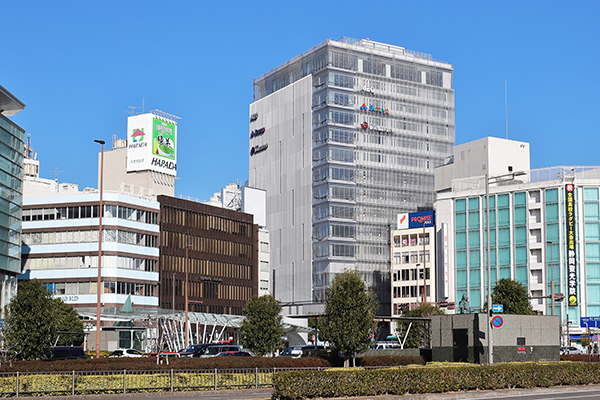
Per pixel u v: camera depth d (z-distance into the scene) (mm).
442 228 151125
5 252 84312
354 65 181500
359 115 180375
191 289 131125
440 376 40969
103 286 114500
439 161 188375
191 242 132250
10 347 51188
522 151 160750
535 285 138375
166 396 42906
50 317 55312
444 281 149250
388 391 38781
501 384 43562
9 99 83688
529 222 140750
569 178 138375
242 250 145625
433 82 190500
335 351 63781
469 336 55500
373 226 178875
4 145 83812
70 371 42438
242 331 80500
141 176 157500
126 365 47531
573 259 134500
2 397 39125
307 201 181000
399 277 164375
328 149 176375
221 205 177750
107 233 115875
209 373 47531
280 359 58375
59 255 116938
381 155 181875
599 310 133750
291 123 188625
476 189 148875
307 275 179000
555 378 46250
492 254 144500
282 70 194625
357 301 61844
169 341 101188
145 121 158625
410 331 105375
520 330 56094
